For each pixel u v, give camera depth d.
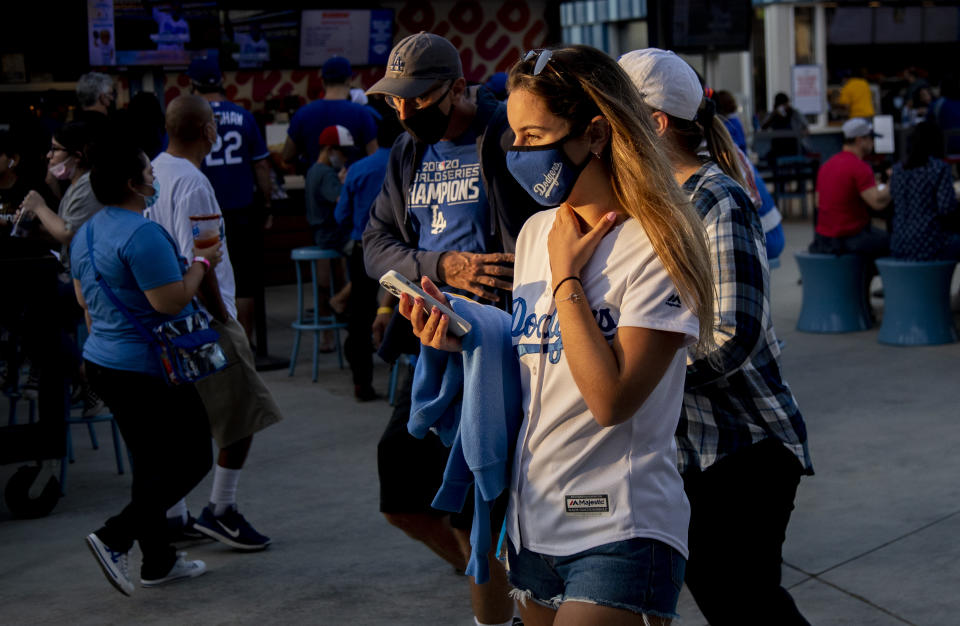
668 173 1.80
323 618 3.59
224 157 6.99
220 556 4.17
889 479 4.62
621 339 1.76
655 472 1.84
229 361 4.04
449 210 3.15
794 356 6.96
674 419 1.88
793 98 16.88
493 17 14.36
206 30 7.26
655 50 2.45
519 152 1.83
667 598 1.84
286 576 3.95
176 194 4.53
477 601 2.75
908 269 6.99
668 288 1.75
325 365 7.53
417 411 2.26
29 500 4.64
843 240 7.50
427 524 3.13
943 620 3.33
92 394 5.18
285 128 12.32
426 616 3.56
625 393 1.74
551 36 14.59
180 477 3.69
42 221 5.05
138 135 3.73
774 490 2.37
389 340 3.12
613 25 13.92
